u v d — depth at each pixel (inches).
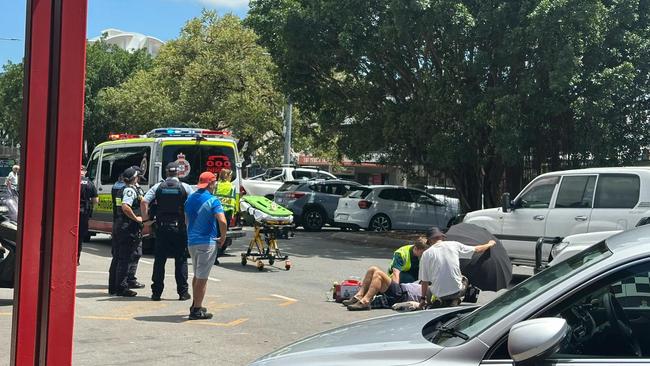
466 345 118.1
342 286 379.2
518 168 717.3
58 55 124.7
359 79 765.9
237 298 383.6
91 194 498.9
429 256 319.3
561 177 455.5
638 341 116.9
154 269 367.2
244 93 1247.5
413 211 821.2
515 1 632.4
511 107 618.5
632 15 631.2
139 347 269.4
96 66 1706.4
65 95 125.2
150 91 1412.4
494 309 136.2
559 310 117.7
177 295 386.6
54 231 126.6
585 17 592.1
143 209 363.3
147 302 362.0
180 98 1296.8
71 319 128.6
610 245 132.1
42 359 126.1
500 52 635.5
